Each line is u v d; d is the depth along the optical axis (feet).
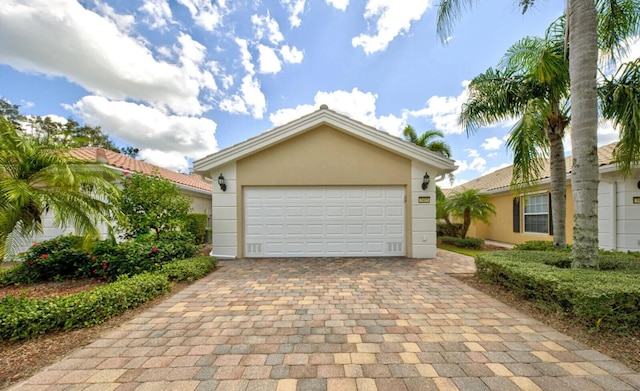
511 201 44.91
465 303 14.66
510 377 8.29
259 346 10.23
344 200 28.17
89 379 8.29
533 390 7.71
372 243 28.09
